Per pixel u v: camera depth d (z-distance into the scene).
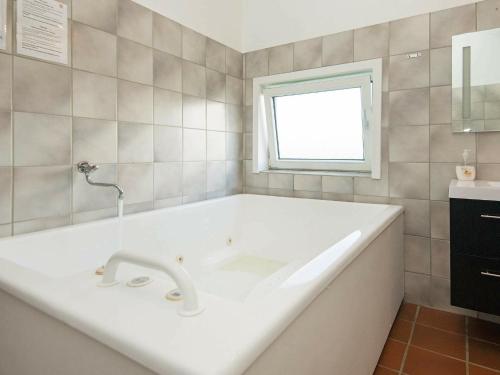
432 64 2.11
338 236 2.38
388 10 2.24
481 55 1.96
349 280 1.19
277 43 2.71
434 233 2.16
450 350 1.72
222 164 2.70
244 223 2.75
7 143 1.44
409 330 1.92
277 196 2.74
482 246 1.66
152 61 2.07
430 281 2.19
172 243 2.07
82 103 1.70
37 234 1.46
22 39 1.46
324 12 2.49
